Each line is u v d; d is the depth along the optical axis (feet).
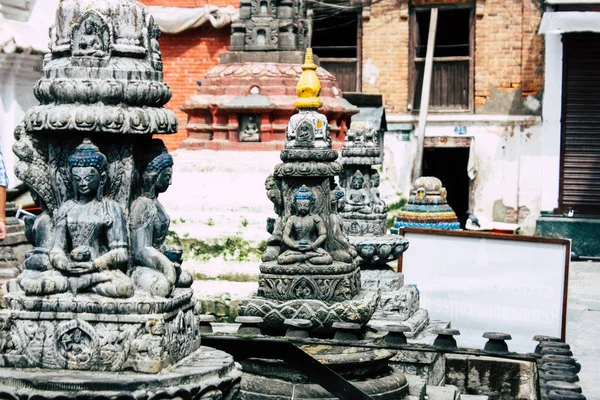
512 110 79.97
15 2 54.39
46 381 16.15
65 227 17.67
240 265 41.16
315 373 21.30
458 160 85.40
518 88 79.71
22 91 53.98
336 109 51.67
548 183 77.20
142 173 18.74
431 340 30.60
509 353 22.79
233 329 27.48
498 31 80.18
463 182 85.46
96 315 16.76
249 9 50.62
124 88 17.72
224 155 47.24
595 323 44.04
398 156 83.66
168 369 16.96
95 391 16.06
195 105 49.57
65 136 18.10
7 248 36.94
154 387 16.30
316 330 26.00
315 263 26.61
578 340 40.37
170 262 18.01
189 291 18.33
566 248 35.60
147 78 18.17
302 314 25.89
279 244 27.48
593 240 74.28
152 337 16.69
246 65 49.93
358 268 27.81
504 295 36.42
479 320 36.81
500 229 73.56
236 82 49.32
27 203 46.09
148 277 17.58
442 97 82.74
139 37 18.33
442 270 37.37
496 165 80.48
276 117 49.08
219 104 48.91
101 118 17.47
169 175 18.94
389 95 84.69
